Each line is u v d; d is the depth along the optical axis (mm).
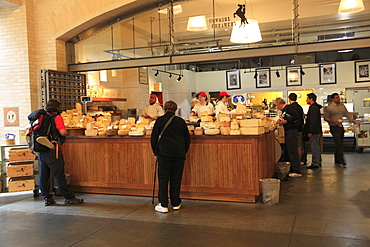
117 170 5914
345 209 4645
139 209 5035
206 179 5328
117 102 11109
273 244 3535
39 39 8344
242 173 5113
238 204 5078
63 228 4316
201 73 15305
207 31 7750
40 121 5289
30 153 6039
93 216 4770
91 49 8484
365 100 12766
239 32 7566
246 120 5168
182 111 14375
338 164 8344
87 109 8969
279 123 7105
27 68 8141
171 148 4738
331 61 13617
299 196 5430
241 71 14695
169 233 3986
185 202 5305
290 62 14164
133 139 5762
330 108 8273
